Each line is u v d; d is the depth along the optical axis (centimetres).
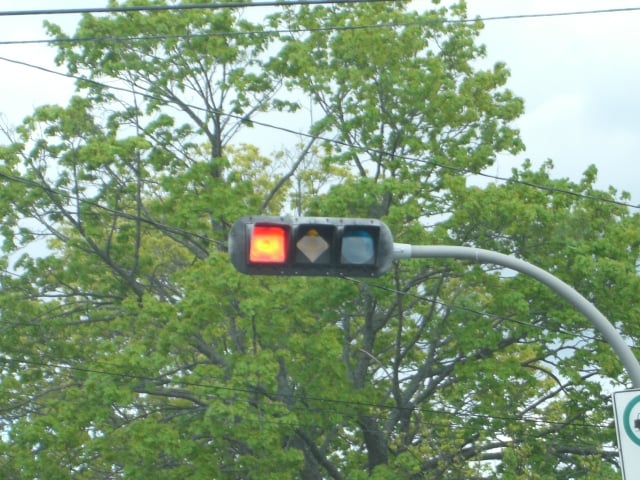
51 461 3631
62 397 4081
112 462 3675
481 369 3697
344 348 4050
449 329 3962
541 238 3828
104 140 4034
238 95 4247
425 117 4053
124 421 3838
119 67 4144
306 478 4041
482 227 3781
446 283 4041
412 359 4247
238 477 3838
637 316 3662
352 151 3962
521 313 3638
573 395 3859
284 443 3953
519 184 3866
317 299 3694
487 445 3797
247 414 3391
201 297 3509
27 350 4025
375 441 3866
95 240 4153
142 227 4272
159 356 3550
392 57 4066
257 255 1591
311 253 1606
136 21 4228
